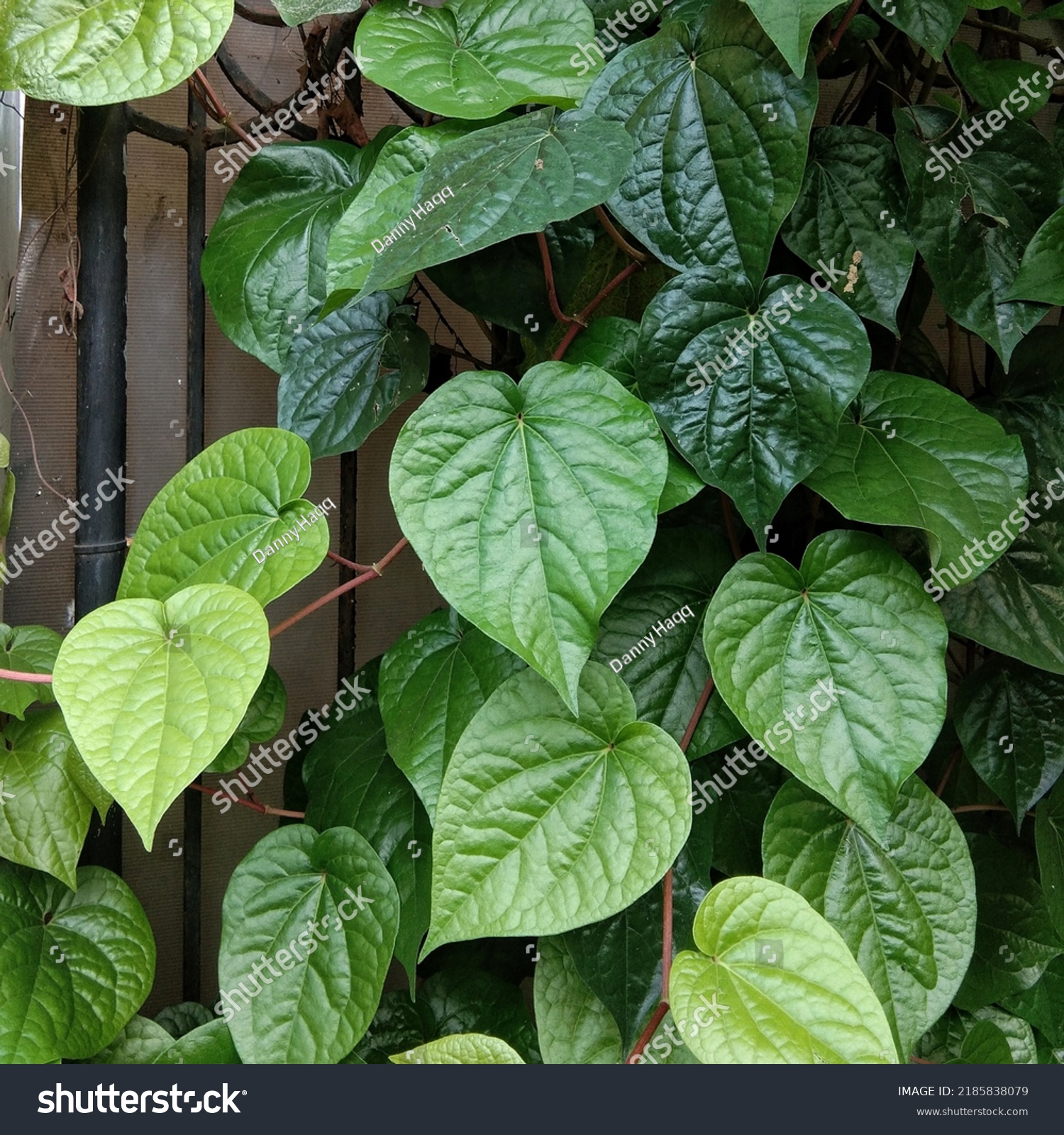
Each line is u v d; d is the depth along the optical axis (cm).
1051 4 139
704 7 93
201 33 88
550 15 93
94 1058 99
